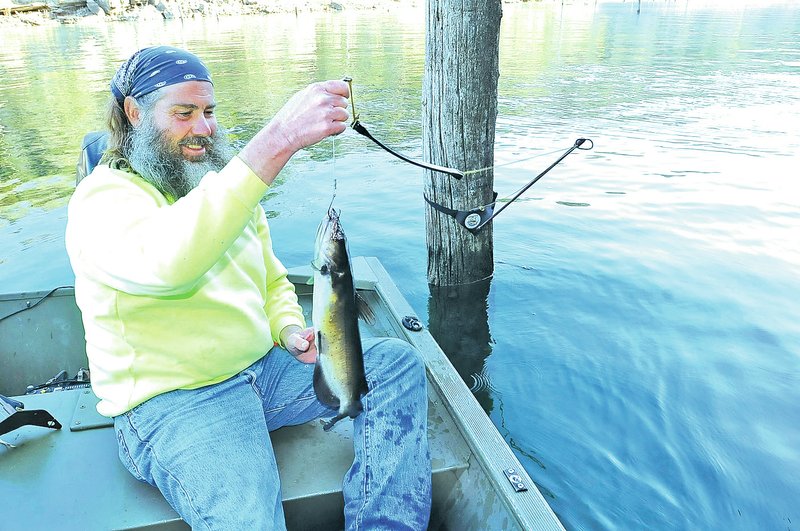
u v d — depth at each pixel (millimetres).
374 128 10188
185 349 2053
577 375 3955
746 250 5641
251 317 2184
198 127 2037
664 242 5816
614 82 14055
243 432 2023
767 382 3859
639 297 4863
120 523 2020
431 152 4746
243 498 1882
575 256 5543
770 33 24328
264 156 1688
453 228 4879
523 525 1941
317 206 6883
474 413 2500
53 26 33344
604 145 8992
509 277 5199
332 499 2211
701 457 3291
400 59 18156
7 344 3328
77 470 2234
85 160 2928
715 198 6887
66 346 3402
